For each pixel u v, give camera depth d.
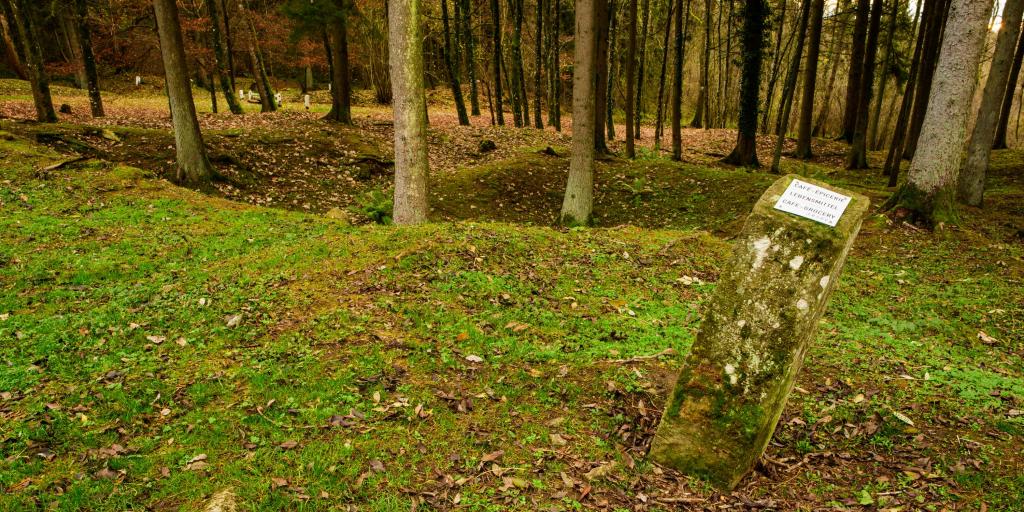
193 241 9.08
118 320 5.89
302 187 16.30
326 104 34.88
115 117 21.59
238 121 22.45
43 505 3.17
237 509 3.18
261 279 7.00
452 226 8.91
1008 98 22.84
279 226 10.38
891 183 16.80
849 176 20.23
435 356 5.18
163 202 11.32
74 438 3.85
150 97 31.34
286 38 35.06
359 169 18.27
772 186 3.63
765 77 42.00
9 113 19.12
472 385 4.73
